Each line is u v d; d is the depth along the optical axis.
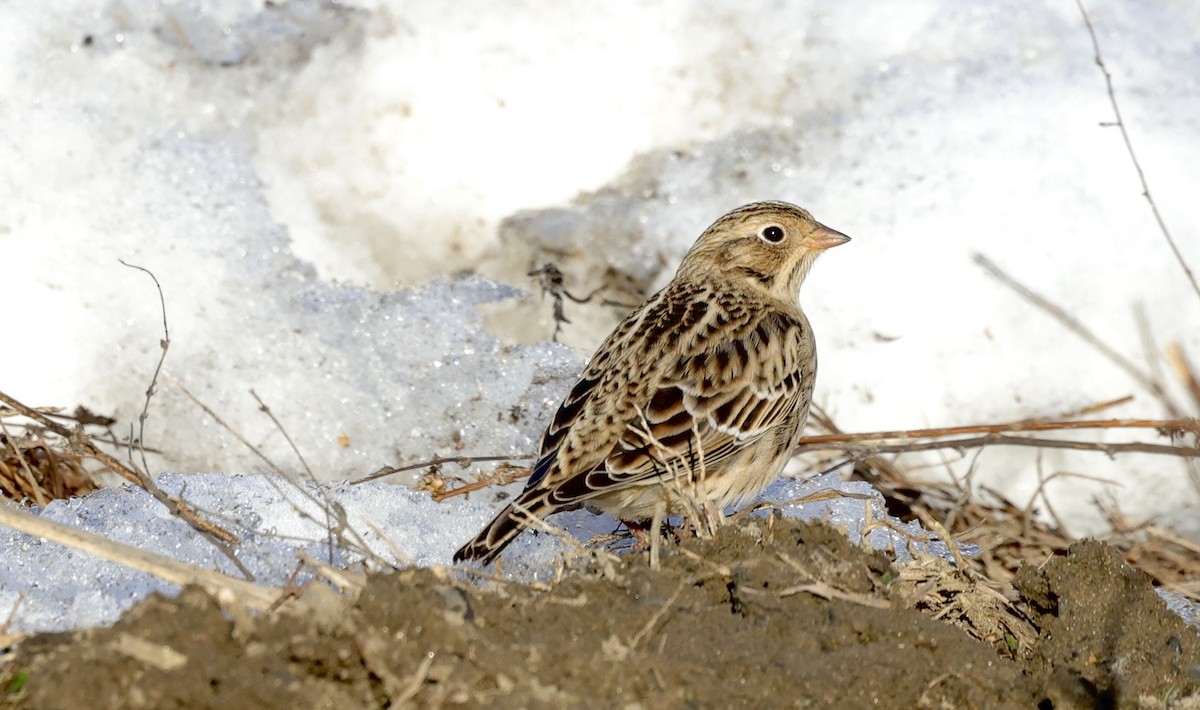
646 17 14.27
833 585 8.03
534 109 14.03
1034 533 11.91
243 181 13.73
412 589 6.91
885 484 12.50
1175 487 12.46
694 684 6.75
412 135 13.95
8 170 13.35
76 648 6.46
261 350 12.88
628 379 9.95
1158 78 14.03
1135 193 13.37
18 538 9.20
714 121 14.12
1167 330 12.92
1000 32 14.31
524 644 6.81
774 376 10.32
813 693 7.01
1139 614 8.30
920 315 13.09
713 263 11.21
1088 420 12.62
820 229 11.23
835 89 14.14
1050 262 13.16
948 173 13.61
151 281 13.05
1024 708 7.37
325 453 12.41
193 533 9.67
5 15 13.95
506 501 11.22
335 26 14.20
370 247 13.70
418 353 13.03
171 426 12.54
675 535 9.27
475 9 14.24
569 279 13.79
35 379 12.67
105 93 13.84
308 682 6.28
